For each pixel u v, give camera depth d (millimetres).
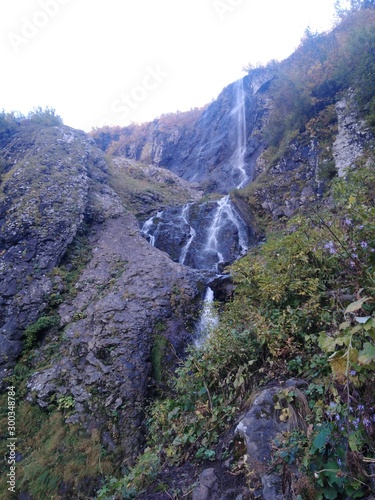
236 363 3660
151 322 7047
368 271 2725
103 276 8750
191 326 7215
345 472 1845
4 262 8734
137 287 8023
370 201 3842
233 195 14016
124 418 5477
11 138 15227
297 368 3086
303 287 3582
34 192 10859
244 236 12523
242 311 4145
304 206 11031
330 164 11234
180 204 16875
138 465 3672
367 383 1906
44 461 5234
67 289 8508
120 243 10180
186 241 13352
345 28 16719
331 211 3965
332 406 2033
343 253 2934
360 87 11703
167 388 5992
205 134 29484
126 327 6883
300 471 2074
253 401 2951
